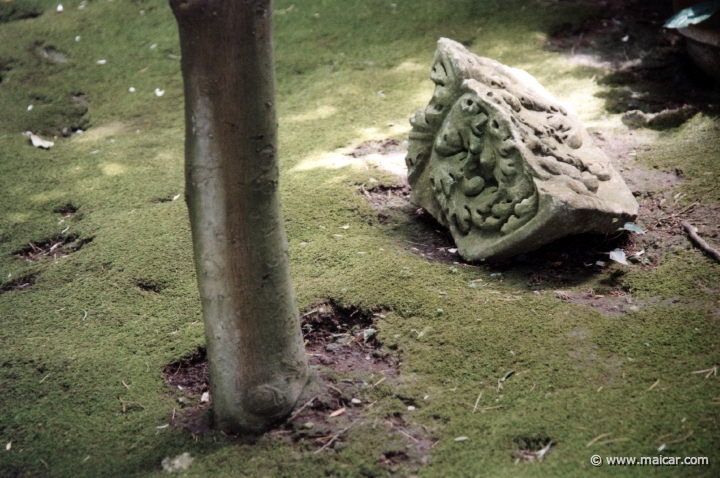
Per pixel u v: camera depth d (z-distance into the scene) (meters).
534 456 2.39
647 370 2.71
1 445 2.65
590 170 3.50
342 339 3.12
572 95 5.20
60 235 4.10
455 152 3.64
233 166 2.30
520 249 3.40
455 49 3.73
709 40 5.05
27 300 3.50
